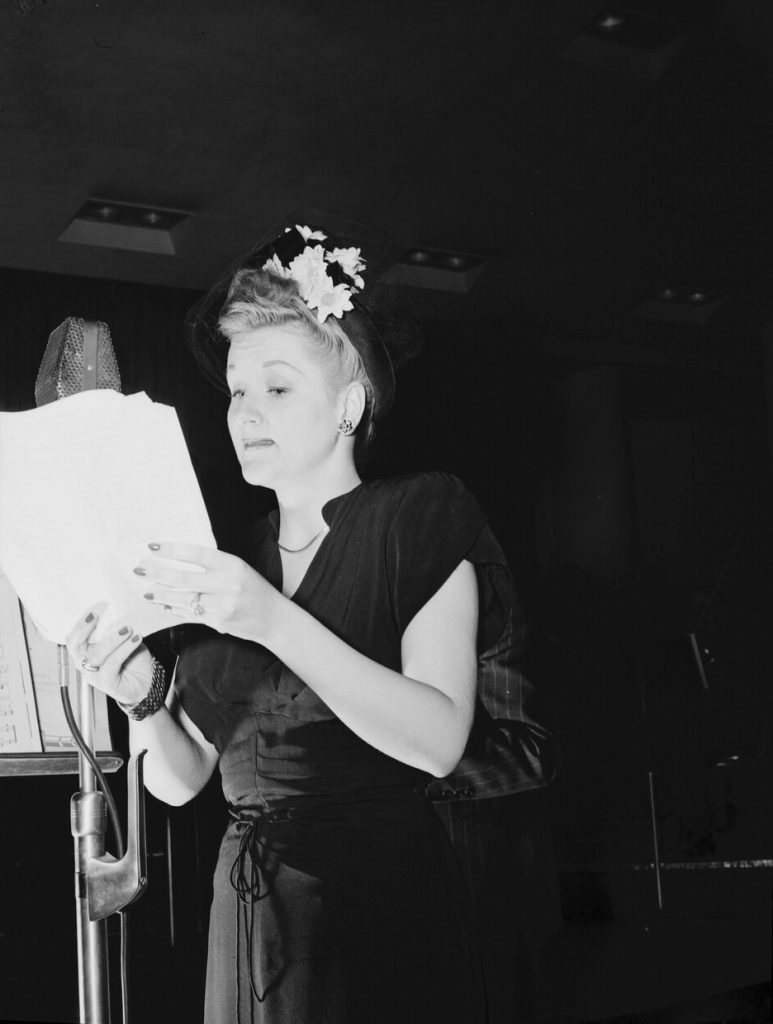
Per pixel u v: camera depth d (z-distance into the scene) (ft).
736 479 22.38
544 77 14.69
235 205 16.49
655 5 13.97
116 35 12.62
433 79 14.24
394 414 20.81
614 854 15.74
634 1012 9.64
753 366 21.91
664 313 21.17
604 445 22.07
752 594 16.06
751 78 15.19
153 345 19.36
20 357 18.63
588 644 16.01
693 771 16.08
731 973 10.69
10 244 17.65
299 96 14.19
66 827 15.62
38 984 12.41
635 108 15.48
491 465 21.70
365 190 16.46
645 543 22.70
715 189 17.47
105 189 15.94
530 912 9.49
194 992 11.35
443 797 7.11
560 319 21.22
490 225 18.13
